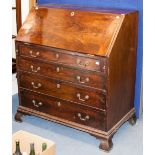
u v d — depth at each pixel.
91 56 2.55
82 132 3.12
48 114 3.11
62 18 2.86
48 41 2.82
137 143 2.90
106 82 2.57
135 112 3.36
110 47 2.50
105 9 2.98
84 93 2.74
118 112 2.92
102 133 2.76
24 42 2.96
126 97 3.04
